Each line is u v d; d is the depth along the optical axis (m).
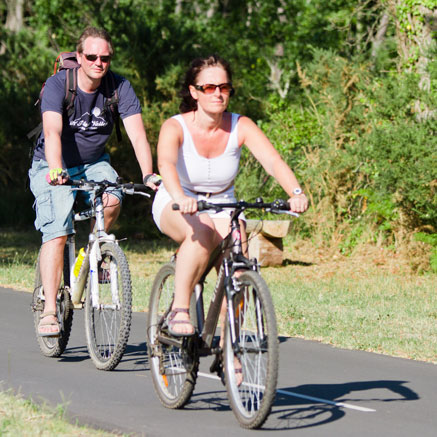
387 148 49.25
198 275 19.03
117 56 74.06
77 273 24.95
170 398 19.91
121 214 72.56
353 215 59.47
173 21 79.19
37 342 28.53
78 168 25.25
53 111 23.97
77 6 100.81
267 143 19.30
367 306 38.62
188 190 19.67
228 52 99.62
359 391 22.69
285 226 52.28
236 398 18.30
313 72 60.81
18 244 65.38
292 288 44.00
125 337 23.23
